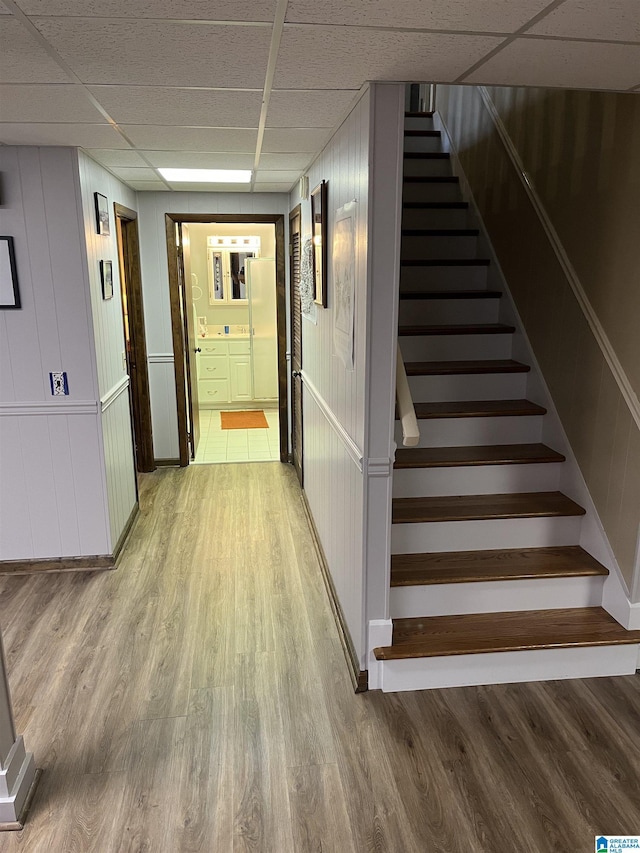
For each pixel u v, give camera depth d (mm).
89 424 3336
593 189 2596
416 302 3580
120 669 2600
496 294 3613
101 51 1659
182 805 1929
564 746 2160
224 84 1973
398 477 2846
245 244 7430
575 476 2822
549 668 2486
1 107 2273
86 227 3160
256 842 1799
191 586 3320
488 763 2090
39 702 2391
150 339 5090
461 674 2453
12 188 3041
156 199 4824
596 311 2605
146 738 2207
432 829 1840
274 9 1370
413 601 2580
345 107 2260
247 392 7520
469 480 2900
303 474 4664
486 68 1813
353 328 2371
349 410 2527
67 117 2430
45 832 1836
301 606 3117
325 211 2984
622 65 1791
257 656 2693
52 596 3209
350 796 1959
